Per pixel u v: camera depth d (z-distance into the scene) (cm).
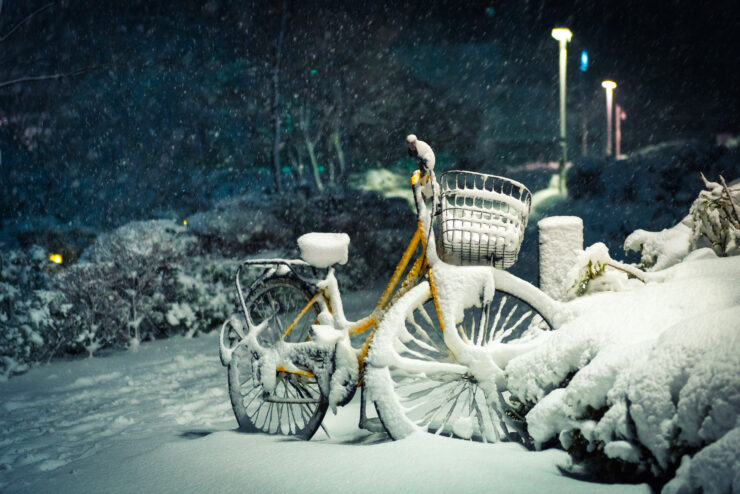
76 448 464
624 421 265
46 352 816
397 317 372
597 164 2095
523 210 376
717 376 237
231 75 3173
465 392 436
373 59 3634
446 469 300
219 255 1359
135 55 2339
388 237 1476
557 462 297
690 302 309
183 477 341
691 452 243
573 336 319
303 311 425
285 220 1619
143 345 907
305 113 3278
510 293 377
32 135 2569
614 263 394
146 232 1012
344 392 388
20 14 1777
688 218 499
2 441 500
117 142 2975
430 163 393
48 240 1930
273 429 441
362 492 290
